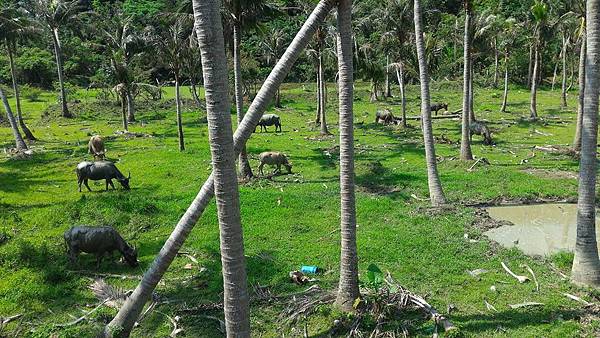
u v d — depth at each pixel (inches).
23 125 1280.8
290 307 404.8
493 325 376.5
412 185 776.3
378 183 792.9
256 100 320.5
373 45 1647.4
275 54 1868.8
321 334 371.9
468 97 908.0
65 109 1670.8
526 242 568.4
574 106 1795.0
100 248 486.9
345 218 381.1
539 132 1266.0
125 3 2434.8
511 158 963.3
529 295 425.4
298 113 1740.9
